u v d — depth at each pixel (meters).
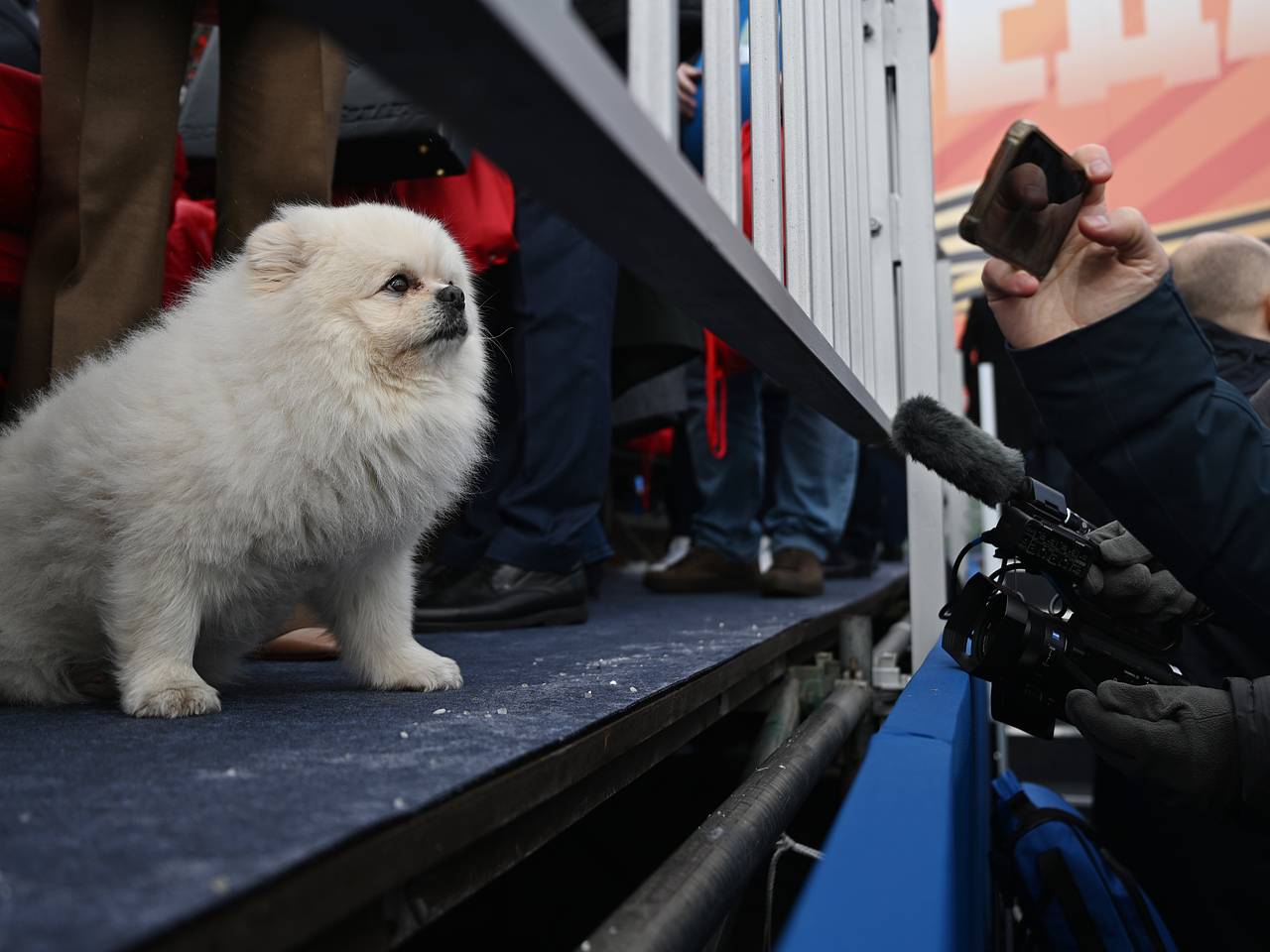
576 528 2.94
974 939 1.42
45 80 2.04
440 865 0.93
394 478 1.61
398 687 1.70
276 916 0.69
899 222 2.59
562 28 0.51
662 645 2.34
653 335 3.66
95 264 1.98
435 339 1.64
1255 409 1.75
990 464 1.45
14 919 0.60
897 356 2.77
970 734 1.44
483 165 2.85
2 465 1.60
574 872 2.59
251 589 1.59
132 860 0.72
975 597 1.59
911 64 2.60
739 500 4.51
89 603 1.56
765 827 1.32
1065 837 1.99
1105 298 1.22
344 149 2.47
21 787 0.96
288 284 1.58
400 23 0.45
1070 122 8.28
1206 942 1.87
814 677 2.73
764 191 1.24
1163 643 1.52
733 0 1.03
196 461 1.43
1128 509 1.30
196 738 1.23
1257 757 1.23
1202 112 7.96
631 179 0.64
